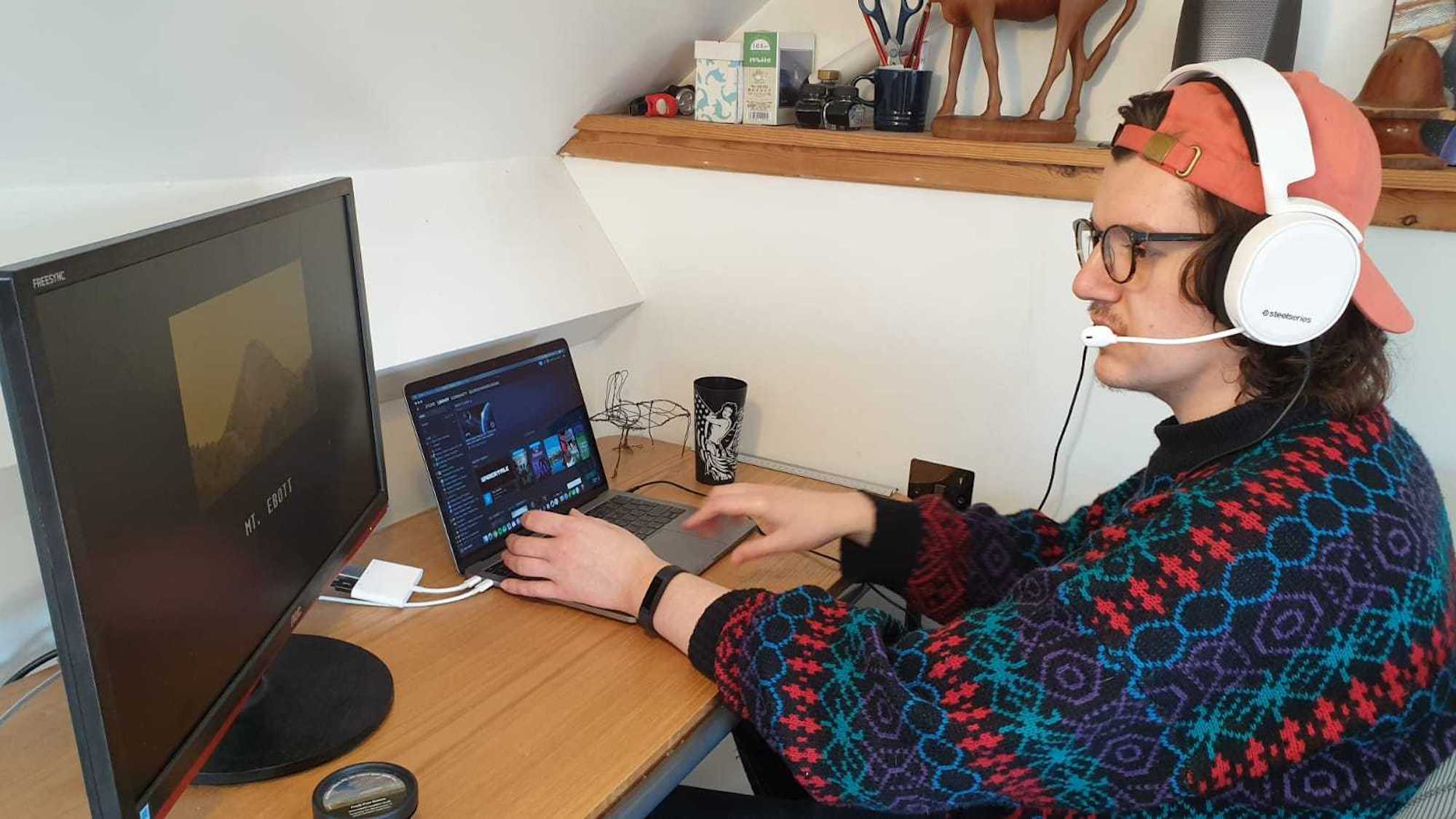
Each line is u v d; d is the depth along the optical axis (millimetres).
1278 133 782
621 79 1622
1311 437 830
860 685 884
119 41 949
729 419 1533
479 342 1456
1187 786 793
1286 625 756
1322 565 762
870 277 1530
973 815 998
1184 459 902
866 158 1458
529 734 954
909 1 1542
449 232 1468
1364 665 768
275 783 880
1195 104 829
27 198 1015
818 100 1529
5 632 1072
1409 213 1179
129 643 684
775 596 1008
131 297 685
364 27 1155
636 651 1097
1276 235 768
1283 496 782
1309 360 837
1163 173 833
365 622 1144
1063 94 1499
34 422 583
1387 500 797
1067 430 1446
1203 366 882
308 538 1000
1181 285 836
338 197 1057
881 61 1545
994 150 1363
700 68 1569
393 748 927
